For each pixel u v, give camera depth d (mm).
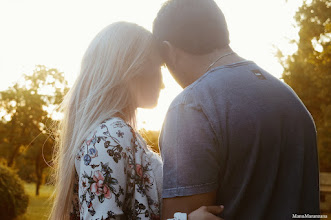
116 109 1639
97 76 1666
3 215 12930
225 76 1468
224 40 1582
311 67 16547
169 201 1383
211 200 1368
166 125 1465
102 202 1425
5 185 13008
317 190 1493
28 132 41750
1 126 42469
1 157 42469
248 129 1375
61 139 1716
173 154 1398
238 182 1380
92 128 1544
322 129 16078
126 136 1543
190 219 1307
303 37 17016
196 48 1563
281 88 1491
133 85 1700
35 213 15031
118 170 1464
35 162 38875
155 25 1691
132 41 1697
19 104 42750
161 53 1672
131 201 1550
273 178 1373
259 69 1539
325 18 16688
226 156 1392
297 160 1414
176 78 1680
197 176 1354
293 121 1437
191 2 1601
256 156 1366
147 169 1624
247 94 1419
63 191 1609
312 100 16188
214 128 1383
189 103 1442
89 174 1452
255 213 1360
